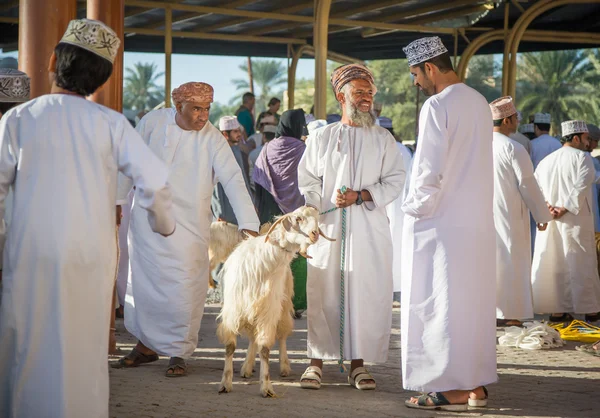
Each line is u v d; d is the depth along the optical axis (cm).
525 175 723
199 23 1619
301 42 1767
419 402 464
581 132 805
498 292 742
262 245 480
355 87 527
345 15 1480
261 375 491
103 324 323
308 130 876
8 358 312
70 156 315
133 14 1470
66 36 328
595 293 804
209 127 576
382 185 521
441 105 451
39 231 309
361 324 515
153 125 572
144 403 468
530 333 673
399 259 834
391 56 1838
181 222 558
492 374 462
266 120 1120
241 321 489
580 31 1568
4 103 433
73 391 311
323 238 526
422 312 458
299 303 789
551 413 457
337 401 482
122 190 568
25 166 313
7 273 313
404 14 1481
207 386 515
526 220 748
